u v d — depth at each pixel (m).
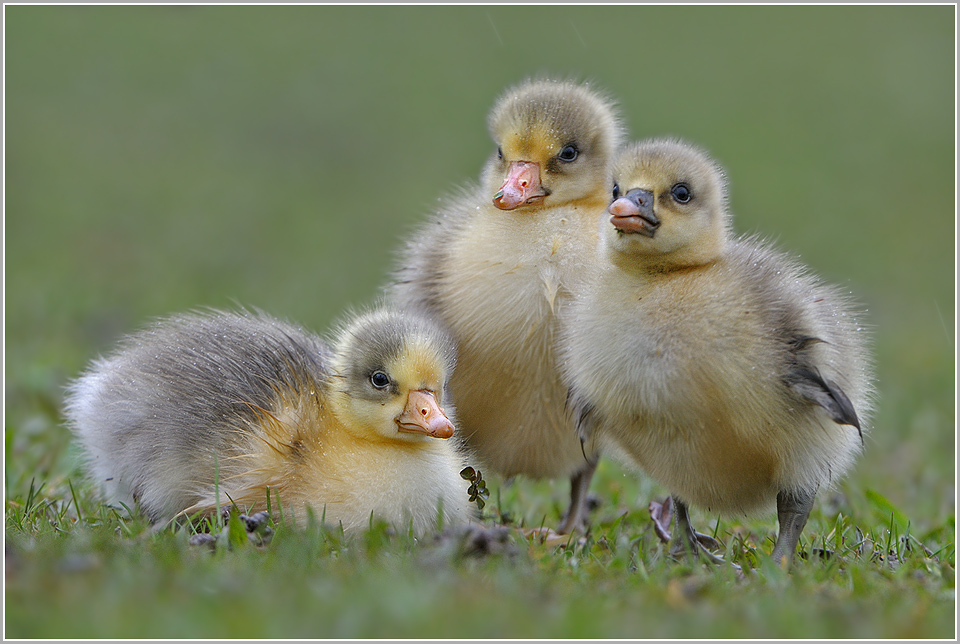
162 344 13.19
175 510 11.98
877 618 8.60
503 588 8.80
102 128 49.06
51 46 56.00
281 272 35.09
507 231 13.06
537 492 15.33
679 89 55.81
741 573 10.49
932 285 36.97
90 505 12.71
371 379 11.73
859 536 12.12
